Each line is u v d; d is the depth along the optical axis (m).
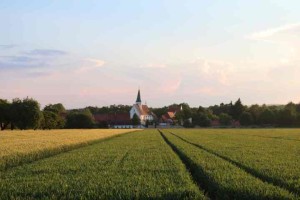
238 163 27.62
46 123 142.00
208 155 33.16
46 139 56.12
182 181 19.23
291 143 53.97
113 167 25.03
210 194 18.53
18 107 121.25
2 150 35.75
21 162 31.44
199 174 23.22
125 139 66.06
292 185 18.45
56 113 157.88
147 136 79.38
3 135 68.56
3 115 121.88
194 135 85.25
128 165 26.31
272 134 91.75
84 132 90.88
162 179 19.89
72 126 166.50
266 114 199.25
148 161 28.91
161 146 46.84
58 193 16.16
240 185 18.12
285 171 23.19
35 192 16.33
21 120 121.62
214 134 92.06
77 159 30.30
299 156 33.28
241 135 85.31
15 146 40.91
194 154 33.94
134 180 19.47
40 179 19.86
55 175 21.17
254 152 37.62
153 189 16.91
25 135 69.19
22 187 17.45
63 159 30.27
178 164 26.86
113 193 16.16
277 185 19.38
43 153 36.94
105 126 192.25
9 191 16.47
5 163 29.02
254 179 19.84
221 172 22.36
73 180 19.36
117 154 35.16
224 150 40.16
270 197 16.06
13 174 21.80
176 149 43.72
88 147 45.28
